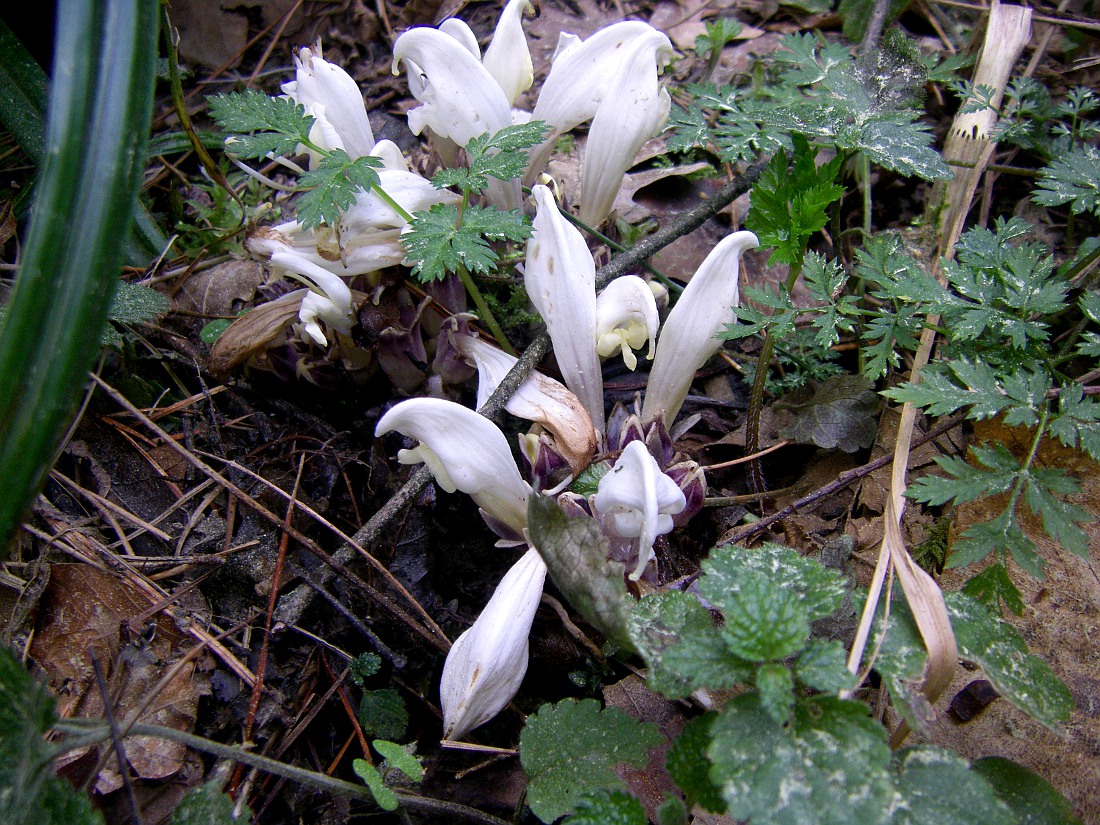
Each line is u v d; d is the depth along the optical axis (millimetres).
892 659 125
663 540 173
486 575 185
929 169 173
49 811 114
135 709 141
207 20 286
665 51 187
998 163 238
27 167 243
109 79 126
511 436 198
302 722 159
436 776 158
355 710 164
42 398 116
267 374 203
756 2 284
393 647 172
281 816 152
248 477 190
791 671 123
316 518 169
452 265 154
